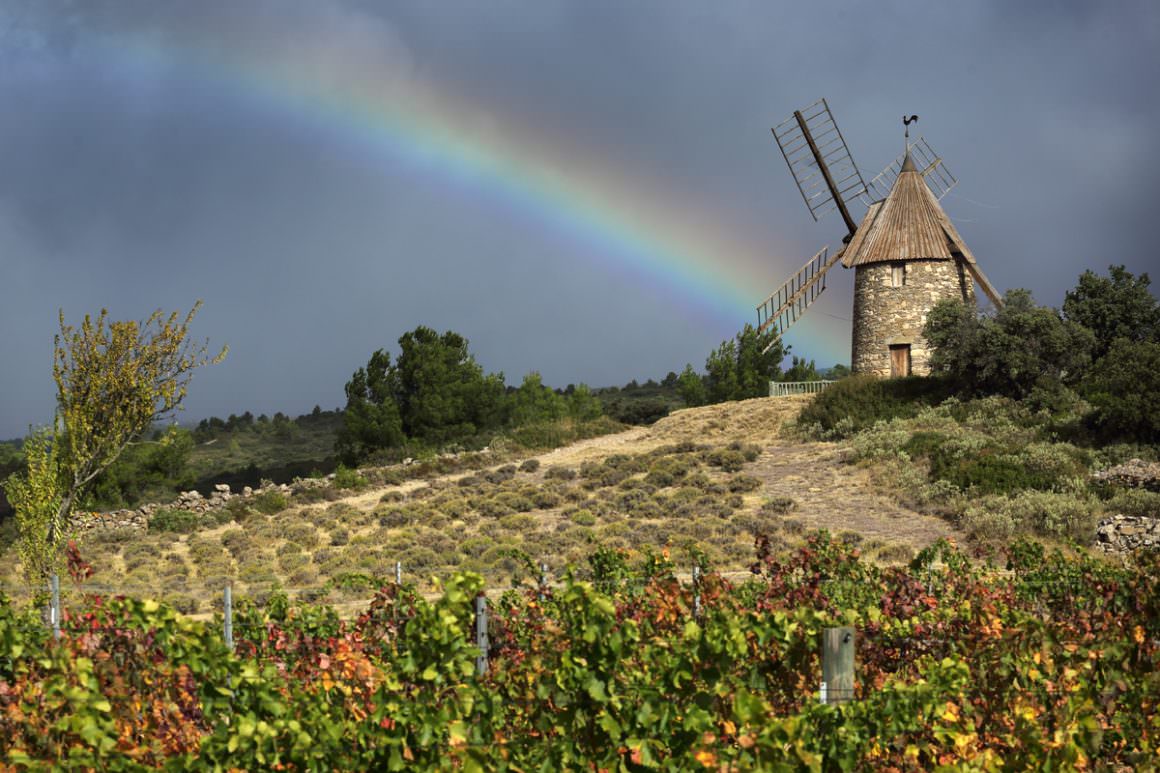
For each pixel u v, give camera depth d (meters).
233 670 7.69
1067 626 10.51
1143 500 29.55
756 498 37.66
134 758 7.07
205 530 40.19
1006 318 44.62
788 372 72.44
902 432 41.31
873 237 56.25
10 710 7.24
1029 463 34.38
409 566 31.05
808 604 12.06
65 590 21.86
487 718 7.48
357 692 8.37
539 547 32.72
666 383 168.00
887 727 7.46
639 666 8.38
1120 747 9.01
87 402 28.70
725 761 6.48
